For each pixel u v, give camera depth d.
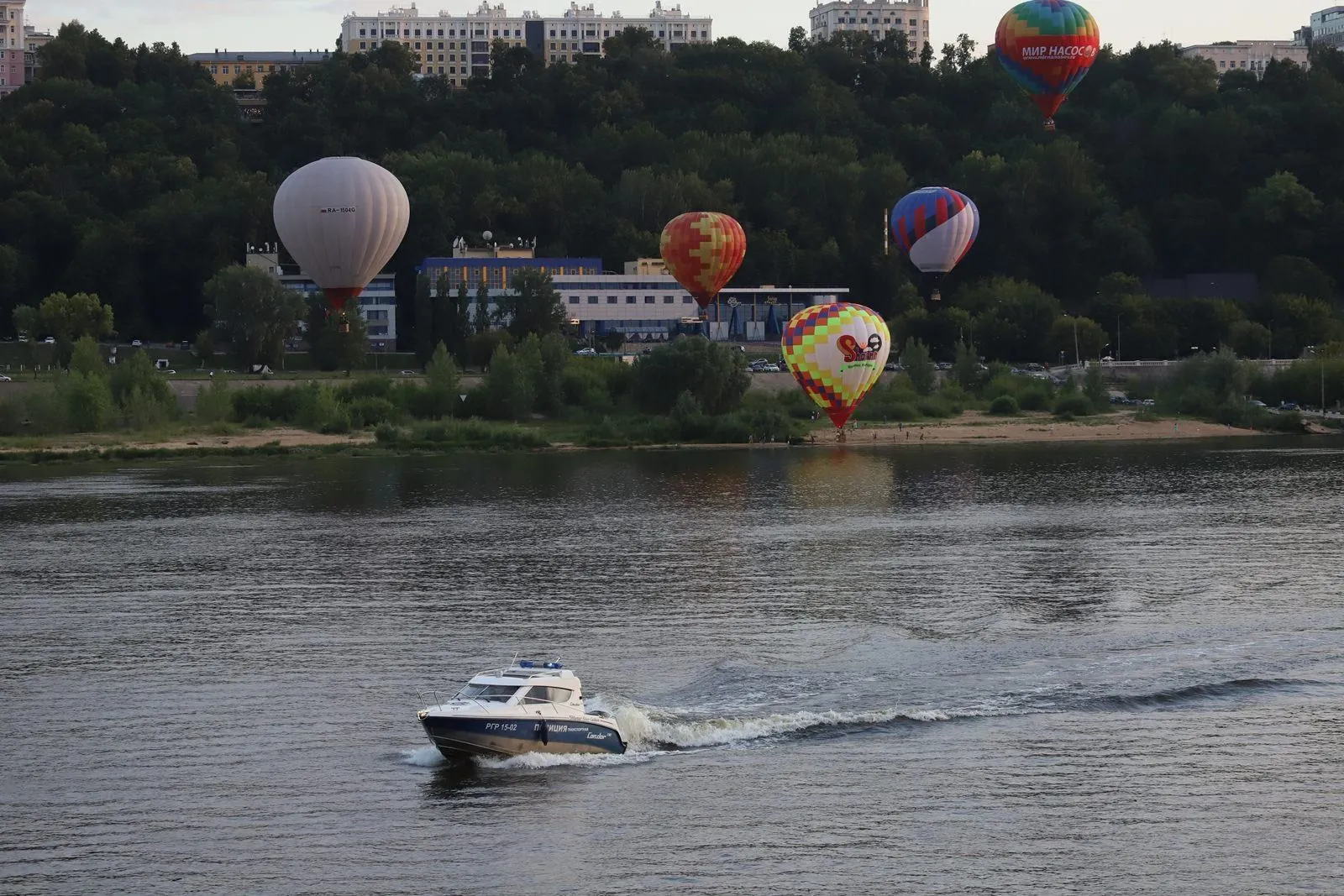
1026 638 136.88
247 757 108.56
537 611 152.00
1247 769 104.88
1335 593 154.25
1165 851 93.81
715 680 124.44
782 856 93.19
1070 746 108.75
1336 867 91.94
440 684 125.50
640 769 105.56
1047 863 92.31
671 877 90.81
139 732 113.81
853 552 184.75
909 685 122.12
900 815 98.38
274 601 158.38
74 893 88.75
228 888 89.31
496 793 101.88
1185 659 128.38
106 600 159.50
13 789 102.94
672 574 171.50
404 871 91.38
